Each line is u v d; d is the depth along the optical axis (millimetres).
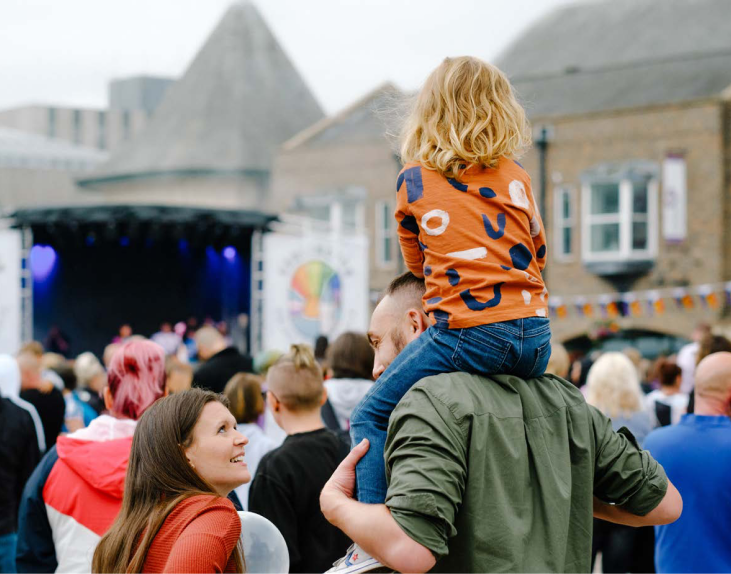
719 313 21781
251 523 2375
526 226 2002
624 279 22828
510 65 28188
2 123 54375
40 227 16734
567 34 27938
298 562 3510
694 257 22047
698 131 21938
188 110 33875
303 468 3592
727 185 21797
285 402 3740
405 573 1748
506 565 1807
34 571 3174
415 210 1985
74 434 3227
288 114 33969
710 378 3736
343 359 4906
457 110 2000
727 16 25312
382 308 2146
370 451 1958
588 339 23688
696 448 3660
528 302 1945
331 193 27000
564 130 23484
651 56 25531
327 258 14133
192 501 2201
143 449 2297
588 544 1987
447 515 1765
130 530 2209
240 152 31578
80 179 34156
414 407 1847
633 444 2191
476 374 1931
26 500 3207
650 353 22922
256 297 14289
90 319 19734
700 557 3619
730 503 3611
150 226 15812
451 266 1927
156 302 20312
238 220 14281
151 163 32500
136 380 3307
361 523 1809
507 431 1887
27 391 5934
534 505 1906
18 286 14109
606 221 23062
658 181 22453
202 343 6496
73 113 53656
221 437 2344
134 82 54906
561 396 2057
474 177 1985
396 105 2178
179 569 2064
